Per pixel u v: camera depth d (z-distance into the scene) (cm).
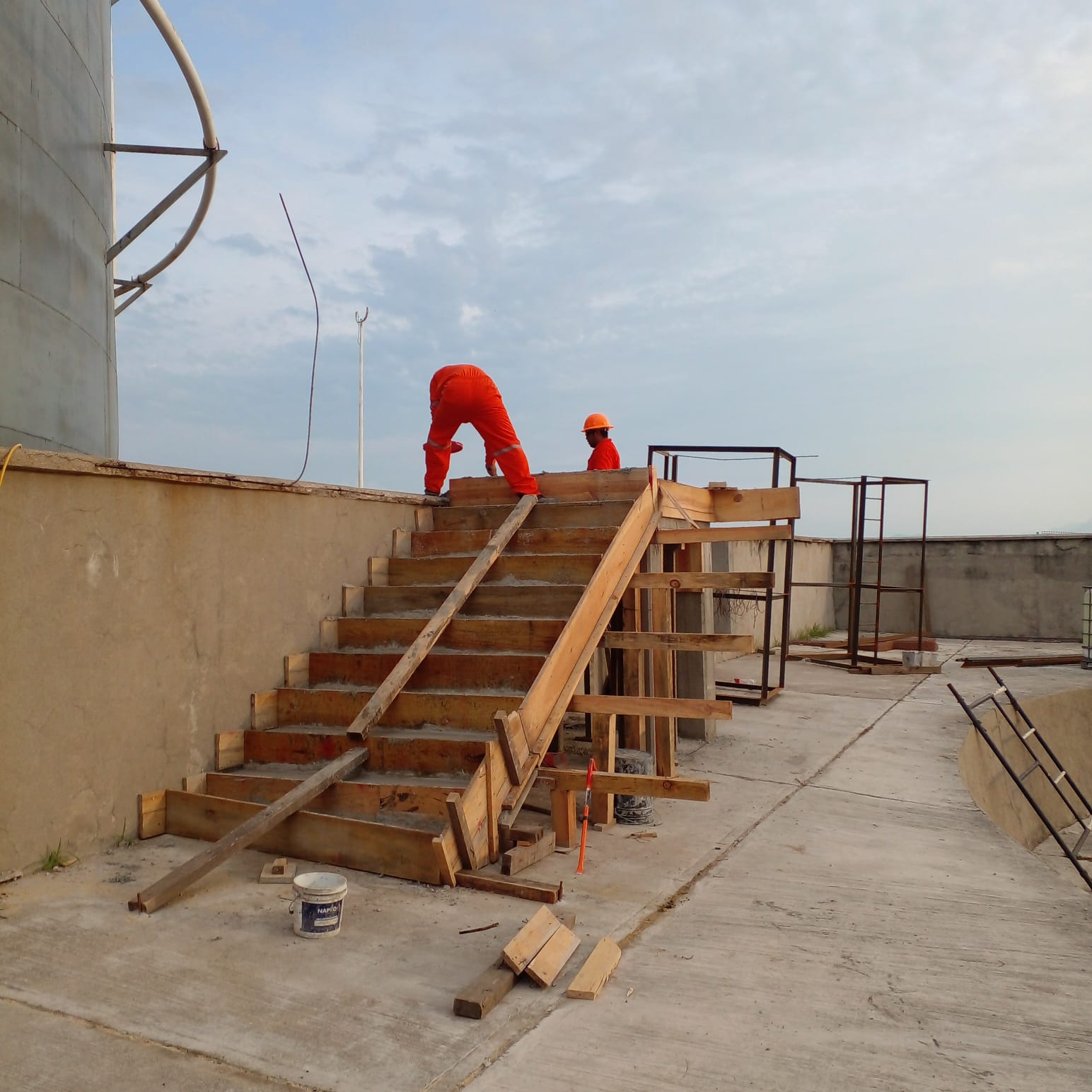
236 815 471
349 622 625
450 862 422
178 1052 276
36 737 432
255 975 329
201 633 532
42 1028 288
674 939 370
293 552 605
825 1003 315
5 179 513
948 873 460
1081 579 1738
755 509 746
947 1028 298
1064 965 350
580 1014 304
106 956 343
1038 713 1055
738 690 1077
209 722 537
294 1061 271
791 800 607
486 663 537
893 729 863
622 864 466
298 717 572
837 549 1970
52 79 573
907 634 1809
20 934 361
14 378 519
